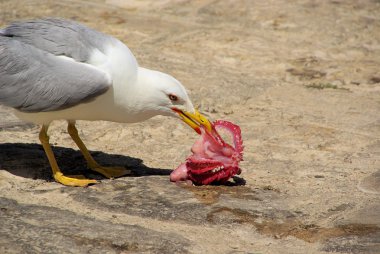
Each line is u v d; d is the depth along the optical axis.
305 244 9.64
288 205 10.80
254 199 10.96
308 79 17.45
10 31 11.53
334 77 17.59
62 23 11.47
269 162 12.67
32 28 11.44
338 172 12.28
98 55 11.02
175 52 18.56
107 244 9.33
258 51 18.83
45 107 10.99
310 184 11.73
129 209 10.48
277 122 14.72
